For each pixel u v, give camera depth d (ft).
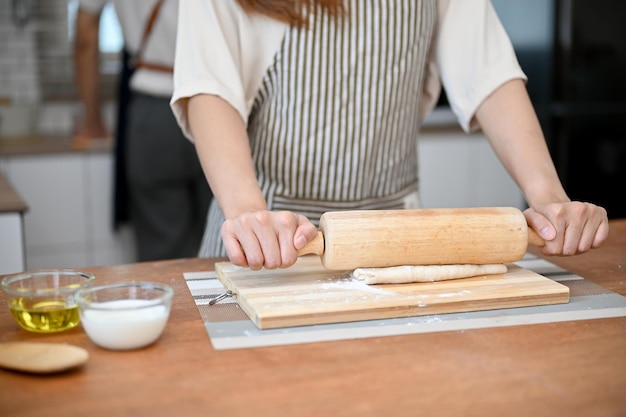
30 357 2.73
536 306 3.44
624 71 10.19
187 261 4.18
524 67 10.46
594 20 9.97
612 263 4.17
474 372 2.73
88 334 2.95
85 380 2.66
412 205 4.99
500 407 2.48
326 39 4.27
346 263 3.49
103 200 9.72
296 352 2.89
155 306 2.95
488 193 10.91
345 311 3.19
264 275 3.66
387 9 4.31
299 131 4.44
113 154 9.62
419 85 4.70
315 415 2.42
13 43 10.58
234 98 4.02
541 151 4.25
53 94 10.89
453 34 4.64
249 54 4.25
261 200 3.68
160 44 8.32
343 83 4.37
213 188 3.80
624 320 3.27
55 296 3.09
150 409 2.46
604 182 10.41
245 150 3.90
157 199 9.02
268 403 2.50
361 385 2.62
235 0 4.14
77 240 9.71
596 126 10.23
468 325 3.18
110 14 10.92
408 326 3.16
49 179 9.47
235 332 3.08
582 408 2.48
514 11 10.46
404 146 4.78
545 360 2.84
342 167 4.56
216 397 2.54
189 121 4.09
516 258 3.71
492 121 4.44
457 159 10.69
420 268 3.56
